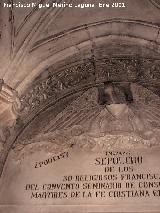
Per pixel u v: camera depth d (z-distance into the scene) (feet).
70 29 11.89
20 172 11.46
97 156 11.34
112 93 12.32
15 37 11.57
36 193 11.14
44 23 11.74
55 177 11.25
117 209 10.67
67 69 12.52
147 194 10.73
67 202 10.93
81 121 11.86
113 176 11.03
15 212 10.98
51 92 12.49
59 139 11.66
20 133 11.96
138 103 12.02
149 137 11.36
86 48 12.20
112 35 12.02
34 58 11.75
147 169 11.00
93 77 12.65
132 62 12.55
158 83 12.28
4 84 10.73
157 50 11.94
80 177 11.15
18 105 11.18
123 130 11.54
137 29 11.82
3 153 11.59
